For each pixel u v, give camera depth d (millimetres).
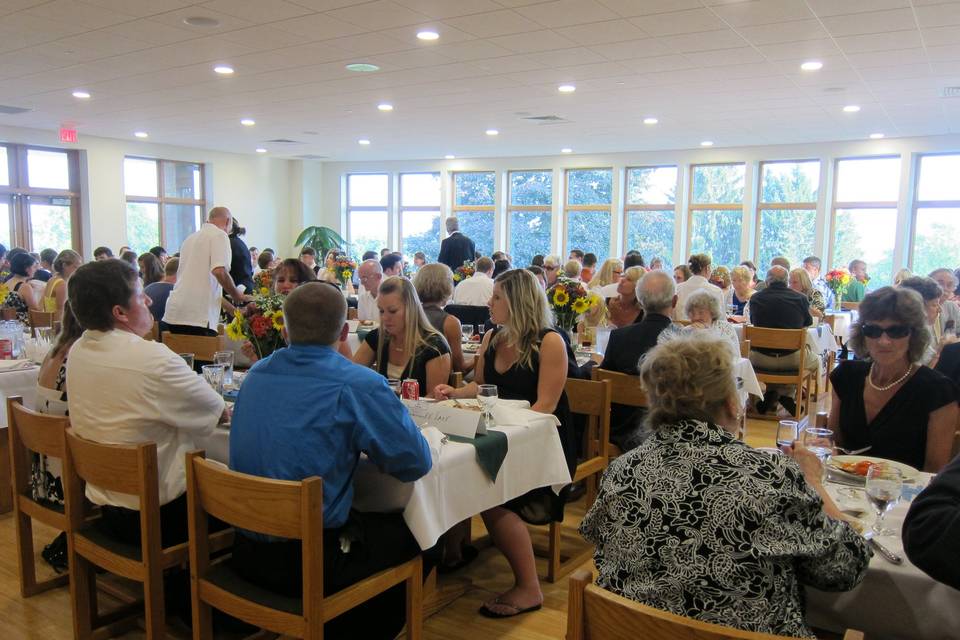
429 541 1965
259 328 2648
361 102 8266
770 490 1242
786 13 4797
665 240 12320
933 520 1214
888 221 10562
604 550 1374
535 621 2500
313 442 1805
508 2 4691
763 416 5938
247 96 7996
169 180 12898
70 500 2178
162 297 5387
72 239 11617
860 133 9883
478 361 3053
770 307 5785
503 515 2547
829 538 1265
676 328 3391
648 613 1049
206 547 1907
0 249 7457
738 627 1216
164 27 5375
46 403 2602
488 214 13875
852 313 8047
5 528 3256
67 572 2727
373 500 2057
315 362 1874
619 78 6824
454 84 7219
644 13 4867
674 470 1301
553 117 9023
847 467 1953
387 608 2008
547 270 7766
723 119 8922
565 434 2729
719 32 5281
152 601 2004
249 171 14039
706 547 1237
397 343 2926
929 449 2209
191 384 2139
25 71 6840
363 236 15188
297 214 14922
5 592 2631
